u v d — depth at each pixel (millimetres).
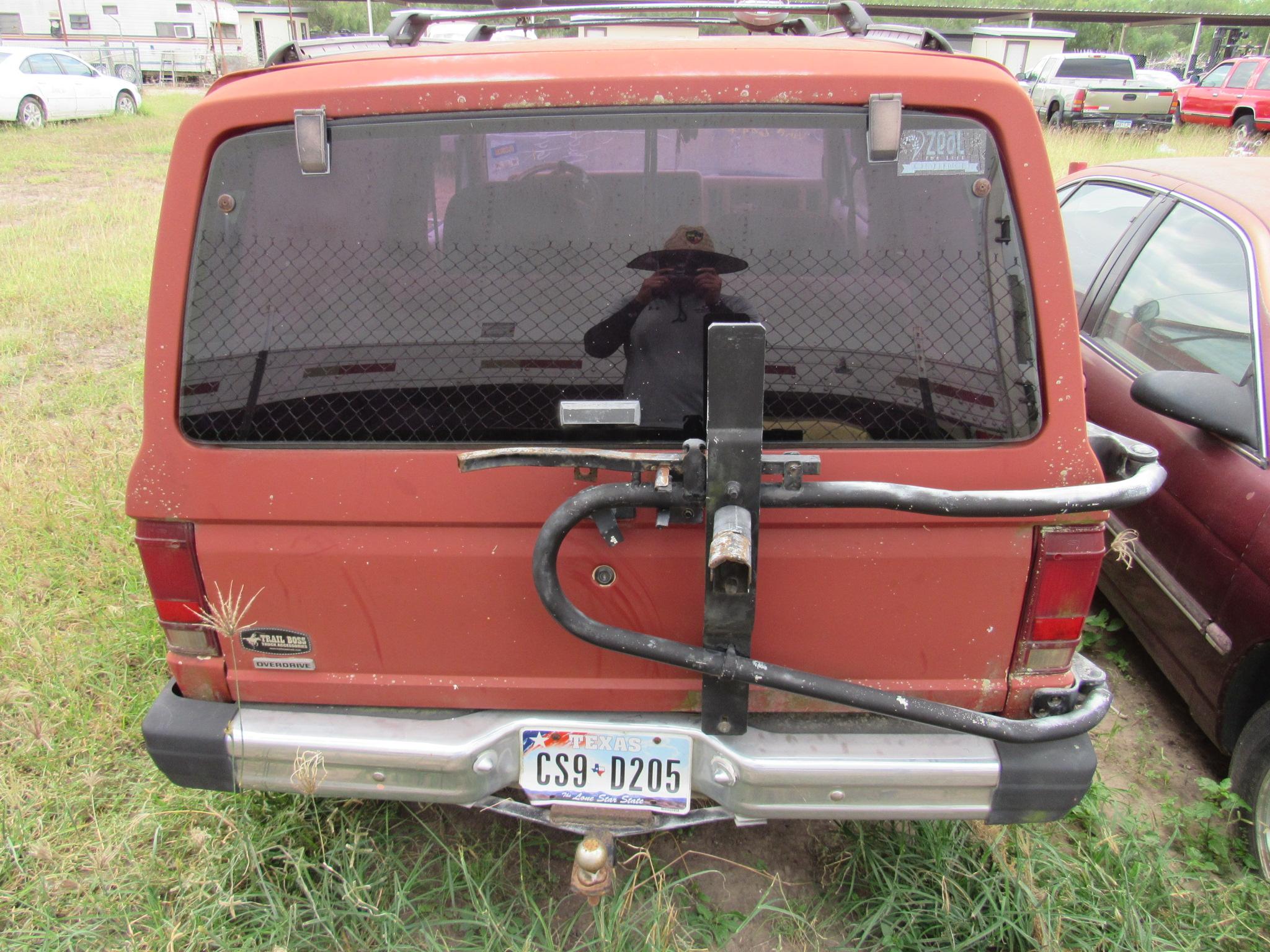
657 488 1785
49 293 8133
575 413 1928
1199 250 3604
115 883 2504
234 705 2217
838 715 2152
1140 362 3658
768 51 1949
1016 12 30969
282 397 1979
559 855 2697
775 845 2754
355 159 1877
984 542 1993
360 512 2010
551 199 1880
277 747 2125
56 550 4141
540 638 2105
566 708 2166
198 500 2025
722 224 1881
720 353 1640
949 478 1938
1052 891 2398
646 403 1941
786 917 2510
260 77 1943
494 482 1976
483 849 2695
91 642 3557
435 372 1952
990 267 1872
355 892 2379
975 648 2082
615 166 1864
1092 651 3781
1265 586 2709
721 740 2076
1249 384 3002
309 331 1950
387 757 2104
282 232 1917
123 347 7043
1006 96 1807
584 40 2289
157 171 14695
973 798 2078
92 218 11016
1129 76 20562
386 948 2297
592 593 2055
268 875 2584
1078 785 2066
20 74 18844
